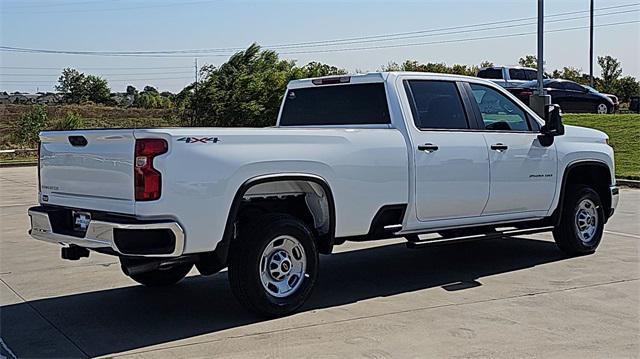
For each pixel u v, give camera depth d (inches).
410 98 290.7
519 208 324.5
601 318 240.8
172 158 220.7
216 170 228.1
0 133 1603.1
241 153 234.4
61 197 253.6
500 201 314.0
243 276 239.0
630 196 614.2
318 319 244.4
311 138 252.7
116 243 221.0
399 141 278.2
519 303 261.9
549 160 332.2
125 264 244.4
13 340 227.8
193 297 280.7
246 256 238.8
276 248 247.0
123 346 219.5
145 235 219.8
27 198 698.8
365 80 297.9
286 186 260.4
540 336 221.8
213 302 271.7
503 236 315.3
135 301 275.4
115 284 306.0
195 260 236.7
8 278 319.9
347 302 267.1
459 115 305.0
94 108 1927.9
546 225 343.9
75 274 327.3
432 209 289.4
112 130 228.1
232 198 232.2
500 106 324.2
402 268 329.4
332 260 351.6
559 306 256.7
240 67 1376.7
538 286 288.7
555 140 337.7
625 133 966.4
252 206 261.4
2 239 436.8
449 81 307.4
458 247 382.3
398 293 280.8
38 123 1505.9
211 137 228.8
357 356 204.8
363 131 269.6
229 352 210.8
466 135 301.4
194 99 1380.4
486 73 1154.7
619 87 2063.2
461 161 296.4
